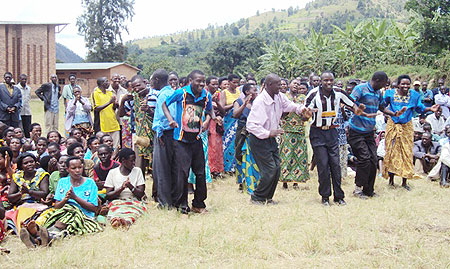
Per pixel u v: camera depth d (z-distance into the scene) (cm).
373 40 2492
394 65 2319
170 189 663
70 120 1088
